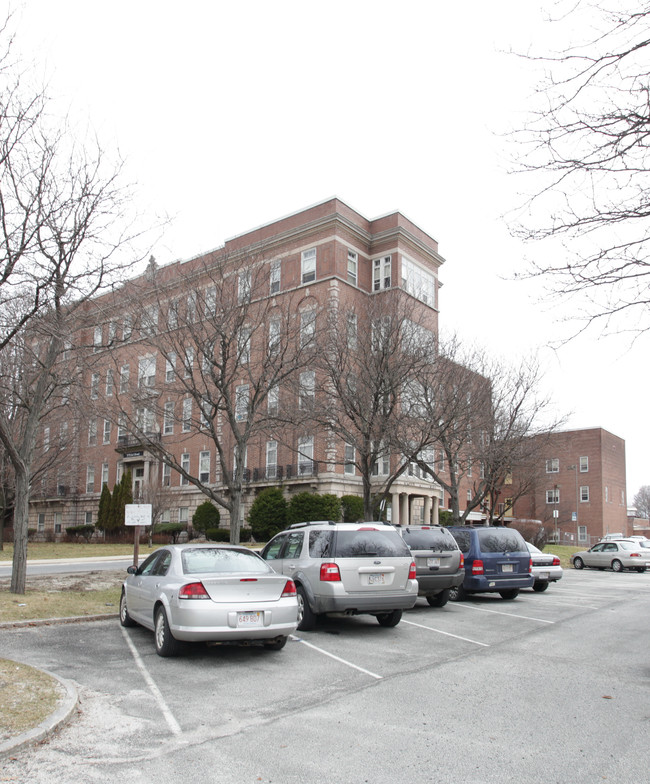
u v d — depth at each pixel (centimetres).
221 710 668
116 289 1478
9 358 1714
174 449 4359
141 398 1742
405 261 3834
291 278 3691
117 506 4316
